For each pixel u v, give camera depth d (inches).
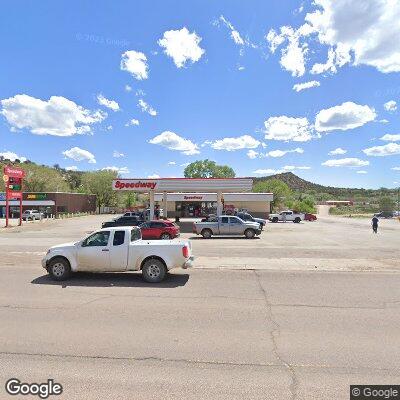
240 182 1514.5
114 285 451.8
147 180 1536.7
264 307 348.2
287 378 199.8
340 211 4298.7
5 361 221.6
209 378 199.6
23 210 3029.0
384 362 221.1
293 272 545.0
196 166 4215.1
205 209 2714.1
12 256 729.6
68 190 4116.6
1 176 3794.3
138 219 1336.1
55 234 1371.8
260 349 241.4
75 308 342.6
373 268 577.9
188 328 284.2
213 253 767.1
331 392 184.7
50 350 238.5
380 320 307.4
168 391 185.2
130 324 293.7
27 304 357.7
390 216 3403.1
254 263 621.3
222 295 398.3
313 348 243.3
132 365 216.1
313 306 352.5
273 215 2335.1
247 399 177.5
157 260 469.4
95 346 245.8
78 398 178.4
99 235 485.7
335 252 784.9
